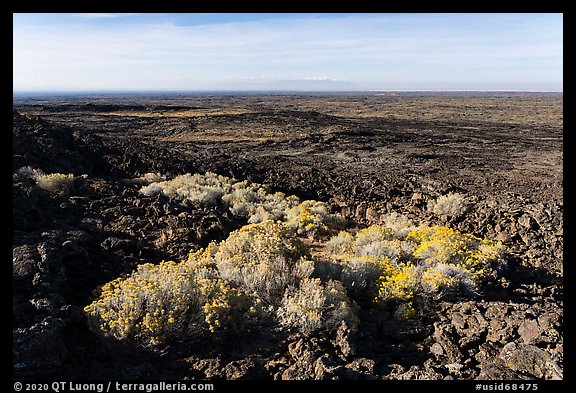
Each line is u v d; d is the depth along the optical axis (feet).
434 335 17.12
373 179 60.03
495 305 18.44
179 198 38.17
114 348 14.76
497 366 14.74
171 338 15.25
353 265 21.83
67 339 14.97
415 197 43.47
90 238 25.07
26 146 40.88
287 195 49.93
